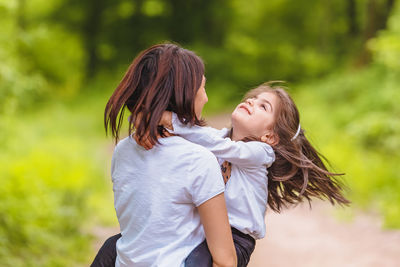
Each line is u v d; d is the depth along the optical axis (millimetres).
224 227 4043
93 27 57156
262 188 4645
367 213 16078
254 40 56188
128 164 4230
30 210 11977
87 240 11883
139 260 4129
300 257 12125
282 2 60219
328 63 51094
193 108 4082
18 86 16625
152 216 4070
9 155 17672
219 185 4031
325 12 55438
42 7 56250
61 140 24906
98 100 45594
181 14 58062
